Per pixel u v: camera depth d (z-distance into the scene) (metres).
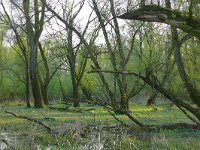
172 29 19.44
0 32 54.81
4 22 50.91
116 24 29.36
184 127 19.58
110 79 29.89
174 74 26.53
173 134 17.53
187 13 14.14
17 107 47.34
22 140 16.08
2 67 64.94
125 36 33.44
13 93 70.00
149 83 17.27
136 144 15.29
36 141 16.19
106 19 27.78
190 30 14.00
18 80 65.94
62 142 15.67
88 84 47.91
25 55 50.88
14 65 65.25
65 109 37.72
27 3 44.78
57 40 50.31
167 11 14.21
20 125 22.36
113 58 27.41
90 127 17.33
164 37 24.73
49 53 60.84
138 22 32.09
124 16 14.75
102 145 14.44
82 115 30.62
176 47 19.45
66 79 71.62
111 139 15.09
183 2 19.03
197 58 28.39
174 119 26.86
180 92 30.23
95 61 21.86
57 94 72.06
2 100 68.69
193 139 16.12
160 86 17.44
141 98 55.91
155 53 25.44
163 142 15.05
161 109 39.22
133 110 37.94
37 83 45.56
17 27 49.56
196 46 27.58
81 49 46.91
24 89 70.44
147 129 18.83
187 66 27.70
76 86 46.44
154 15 14.34
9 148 14.60
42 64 62.19
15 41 54.03
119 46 29.16
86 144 14.62
